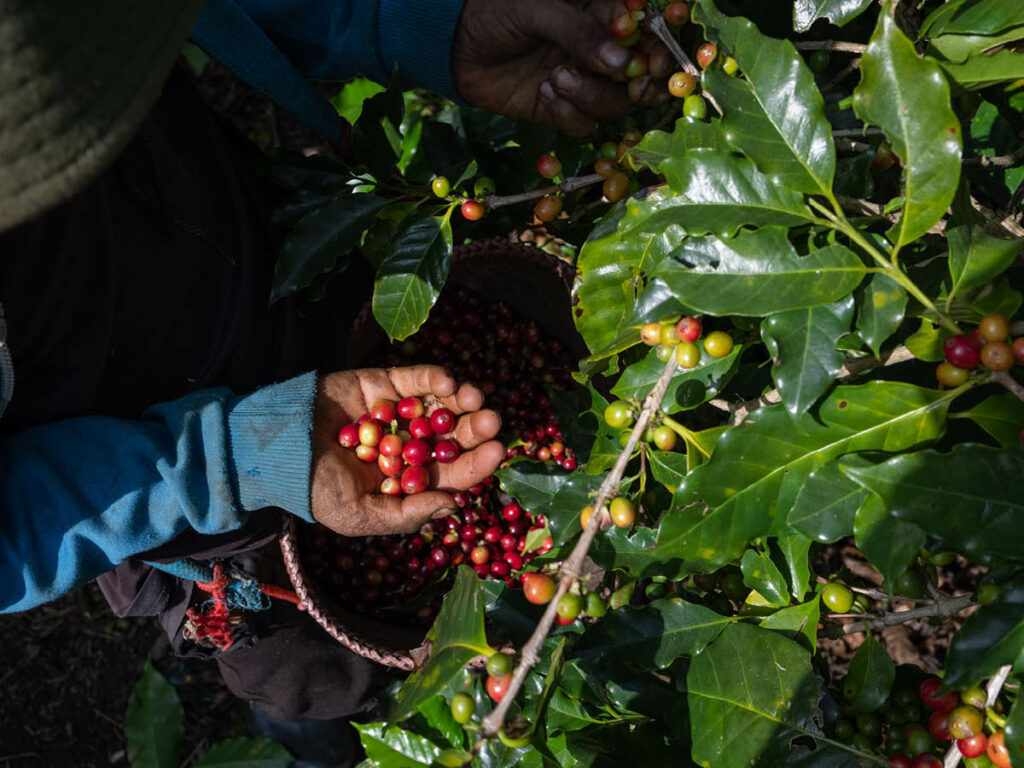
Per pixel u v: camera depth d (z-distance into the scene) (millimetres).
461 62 891
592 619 725
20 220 434
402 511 732
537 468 839
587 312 738
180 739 1398
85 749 1484
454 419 790
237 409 697
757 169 572
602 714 739
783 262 552
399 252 808
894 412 564
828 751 625
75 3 400
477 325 1163
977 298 560
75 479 668
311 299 890
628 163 792
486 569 1160
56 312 671
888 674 669
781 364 543
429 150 976
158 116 815
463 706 562
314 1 879
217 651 985
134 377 783
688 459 651
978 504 508
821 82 880
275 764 1304
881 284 550
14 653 1524
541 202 823
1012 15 584
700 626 669
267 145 1705
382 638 1026
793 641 633
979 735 567
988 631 526
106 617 1544
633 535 658
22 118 404
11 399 675
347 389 778
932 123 512
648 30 800
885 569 544
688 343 603
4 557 648
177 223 790
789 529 596
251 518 816
